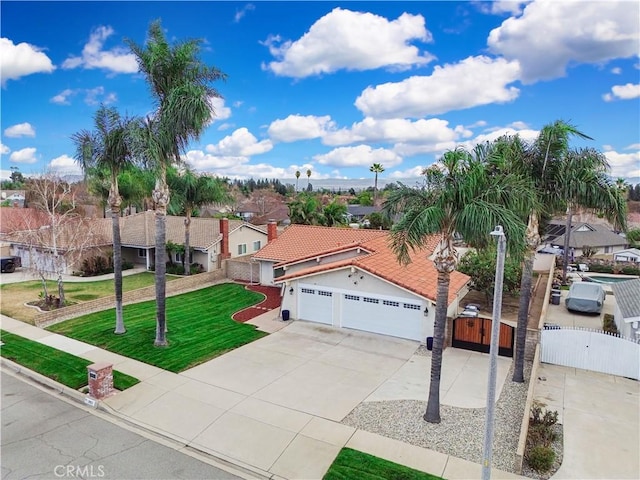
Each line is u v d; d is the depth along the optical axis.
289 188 163.62
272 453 11.22
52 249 26.72
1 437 12.04
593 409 13.64
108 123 18.80
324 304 22.25
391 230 12.47
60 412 13.48
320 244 30.83
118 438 11.99
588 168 14.38
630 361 16.20
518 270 25.39
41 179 27.61
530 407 12.62
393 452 11.20
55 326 21.47
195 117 17.36
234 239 38.28
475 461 10.81
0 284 30.83
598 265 41.91
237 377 15.81
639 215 70.81
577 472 10.42
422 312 19.56
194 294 29.03
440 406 13.74
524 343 15.45
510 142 14.84
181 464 10.82
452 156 11.75
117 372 16.12
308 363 17.19
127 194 40.25
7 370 16.72
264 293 29.44
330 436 11.97
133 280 32.59
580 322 23.42
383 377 15.95
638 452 11.30
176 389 14.82
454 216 11.77
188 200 33.22
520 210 11.95
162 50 17.66
